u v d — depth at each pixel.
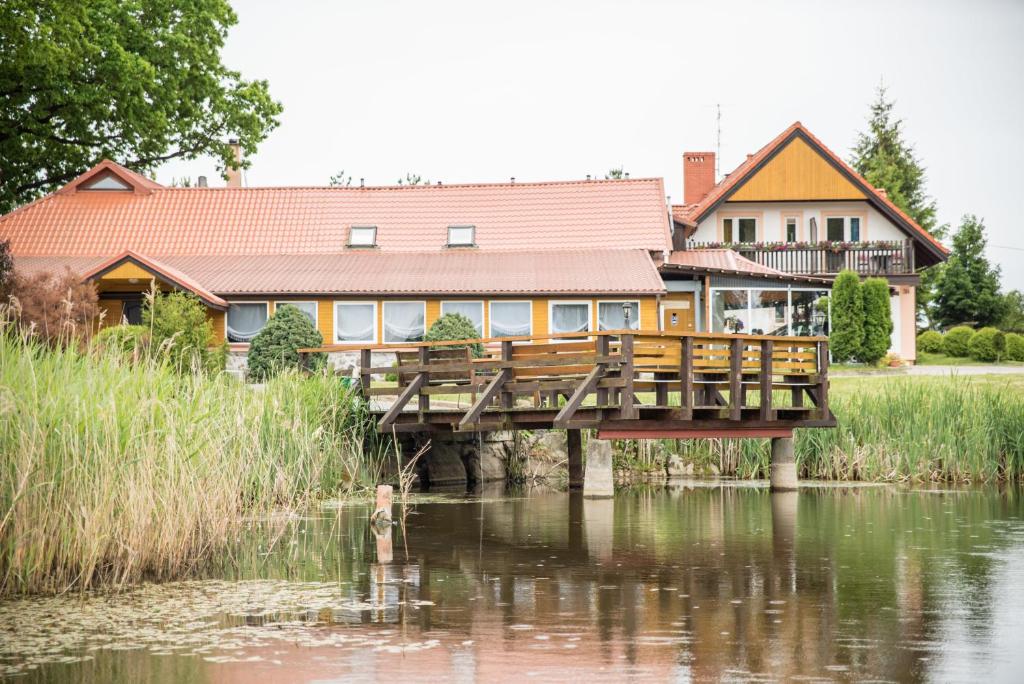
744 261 37.06
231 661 7.57
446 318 29.66
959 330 44.94
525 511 16.05
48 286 25.94
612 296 31.77
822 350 18.86
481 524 14.57
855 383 27.84
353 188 38.91
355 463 17.83
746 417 18.03
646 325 31.88
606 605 9.43
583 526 14.41
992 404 21.33
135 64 38.91
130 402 11.00
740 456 22.03
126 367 11.67
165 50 41.47
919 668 7.47
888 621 8.85
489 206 37.88
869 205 41.34
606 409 16.73
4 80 37.69
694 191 46.41
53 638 8.20
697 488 19.75
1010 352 42.16
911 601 9.63
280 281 32.09
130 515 10.38
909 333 40.94
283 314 28.62
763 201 41.22
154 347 20.19
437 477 20.44
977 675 7.32
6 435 9.66
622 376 16.22
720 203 41.28
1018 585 10.30
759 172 41.03
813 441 21.53
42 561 9.87
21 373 10.19
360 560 11.66
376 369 19.28
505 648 7.95
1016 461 20.66
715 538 13.34
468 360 18.06
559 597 9.75
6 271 23.38
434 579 10.59
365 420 18.72
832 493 18.73
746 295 38.38
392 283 31.97
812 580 10.59
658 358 17.66
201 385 13.48
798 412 18.88
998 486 19.92
